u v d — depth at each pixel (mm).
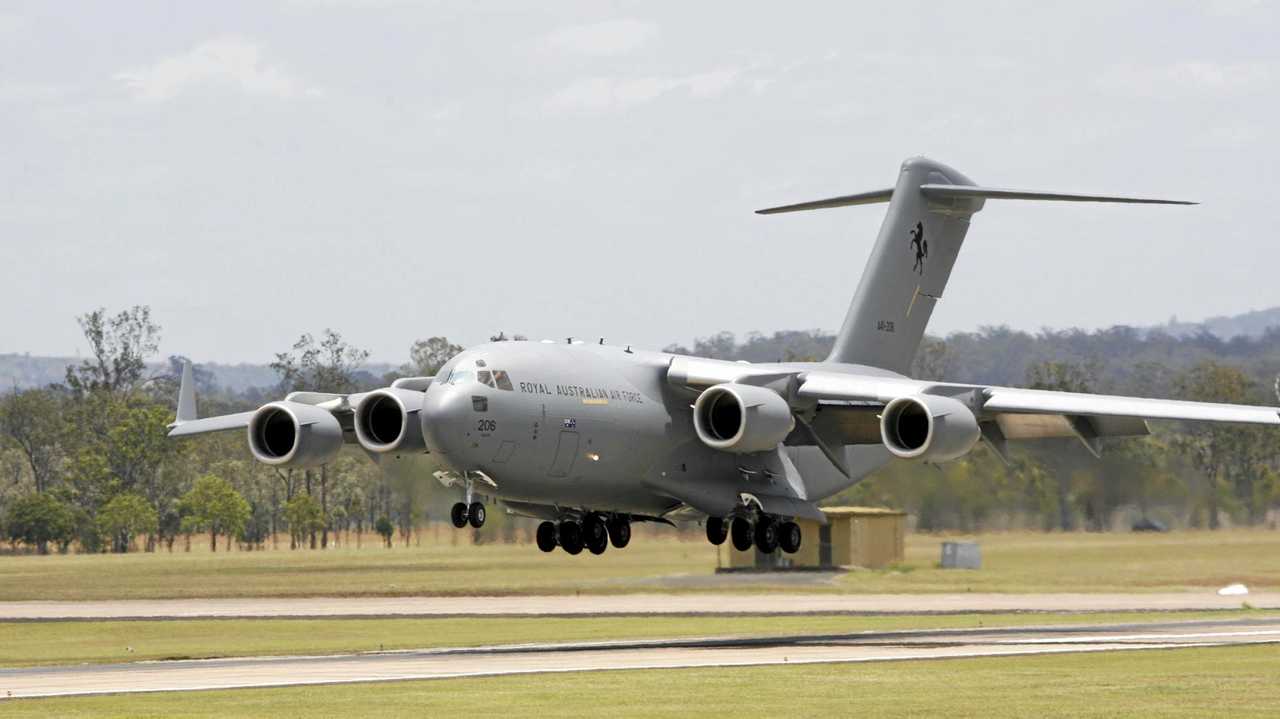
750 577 91125
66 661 48938
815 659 44250
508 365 45375
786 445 52281
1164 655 45000
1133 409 45469
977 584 85812
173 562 109000
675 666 41969
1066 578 85500
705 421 48000
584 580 90562
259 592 85312
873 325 55344
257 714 31406
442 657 47500
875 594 82438
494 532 101688
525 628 62312
